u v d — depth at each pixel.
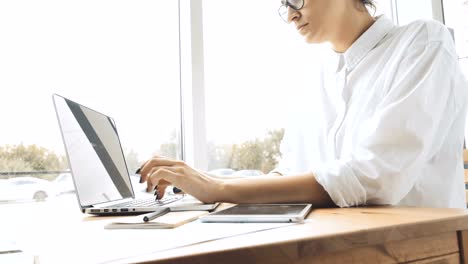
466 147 1.66
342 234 0.44
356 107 1.03
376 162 0.75
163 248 0.39
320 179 0.76
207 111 1.59
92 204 0.94
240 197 0.79
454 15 1.90
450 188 0.98
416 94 0.80
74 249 0.42
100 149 1.11
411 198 0.97
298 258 0.41
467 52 1.87
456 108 0.96
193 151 1.52
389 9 1.98
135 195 1.33
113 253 0.38
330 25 1.05
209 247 0.39
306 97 1.32
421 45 0.91
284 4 1.07
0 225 0.71
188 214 0.69
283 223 0.53
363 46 1.08
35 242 0.48
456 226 0.54
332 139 1.11
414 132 0.78
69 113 0.97
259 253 0.39
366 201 0.76
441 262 0.52
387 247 0.48
